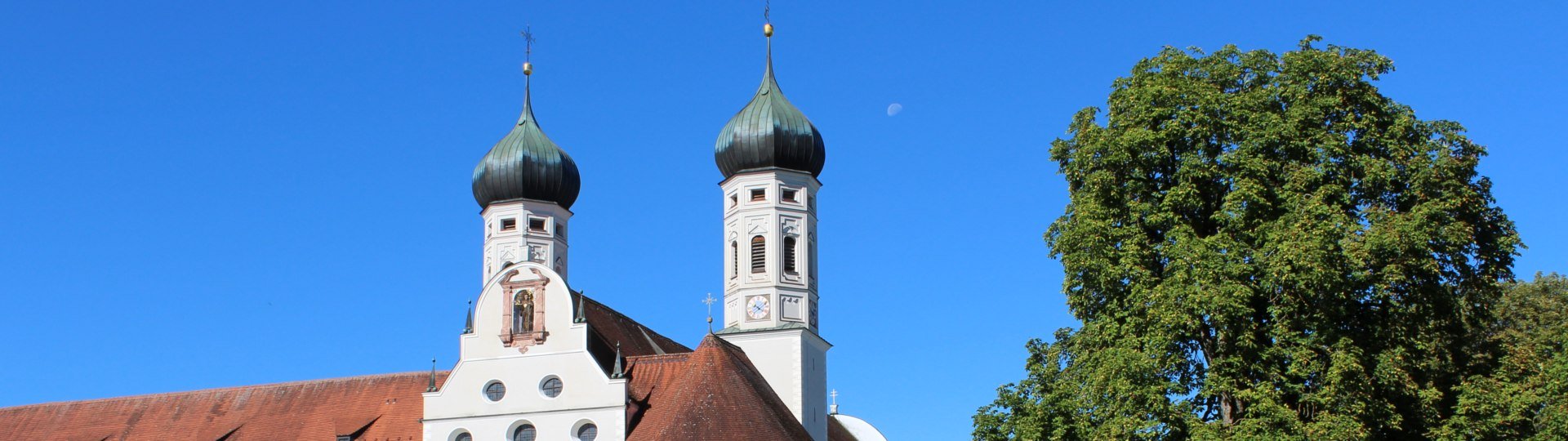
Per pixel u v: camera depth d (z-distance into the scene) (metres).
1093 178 63.97
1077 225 64.25
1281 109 64.25
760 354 94.50
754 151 97.38
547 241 103.50
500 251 103.06
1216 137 63.88
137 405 102.25
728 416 79.12
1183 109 63.69
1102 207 64.00
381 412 94.50
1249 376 60.12
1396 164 62.66
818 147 99.12
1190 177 62.84
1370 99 63.81
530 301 87.19
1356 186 62.59
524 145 103.69
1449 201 61.53
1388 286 59.31
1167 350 60.72
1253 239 61.44
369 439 92.38
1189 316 59.72
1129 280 63.16
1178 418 59.50
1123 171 64.56
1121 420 59.88
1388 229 59.00
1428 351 61.16
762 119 97.69
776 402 85.81
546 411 84.88
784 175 97.56
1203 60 66.06
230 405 99.69
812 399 95.50
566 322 86.12
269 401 98.75
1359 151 63.00
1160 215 63.00
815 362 97.00
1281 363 60.53
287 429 95.88
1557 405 59.78
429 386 89.69
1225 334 60.53
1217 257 60.06
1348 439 56.34
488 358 86.69
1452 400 60.69
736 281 96.50
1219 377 59.72
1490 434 58.56
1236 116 63.22
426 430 86.50
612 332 94.69
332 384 98.25
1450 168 62.03
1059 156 67.81
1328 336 59.41
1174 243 62.06
